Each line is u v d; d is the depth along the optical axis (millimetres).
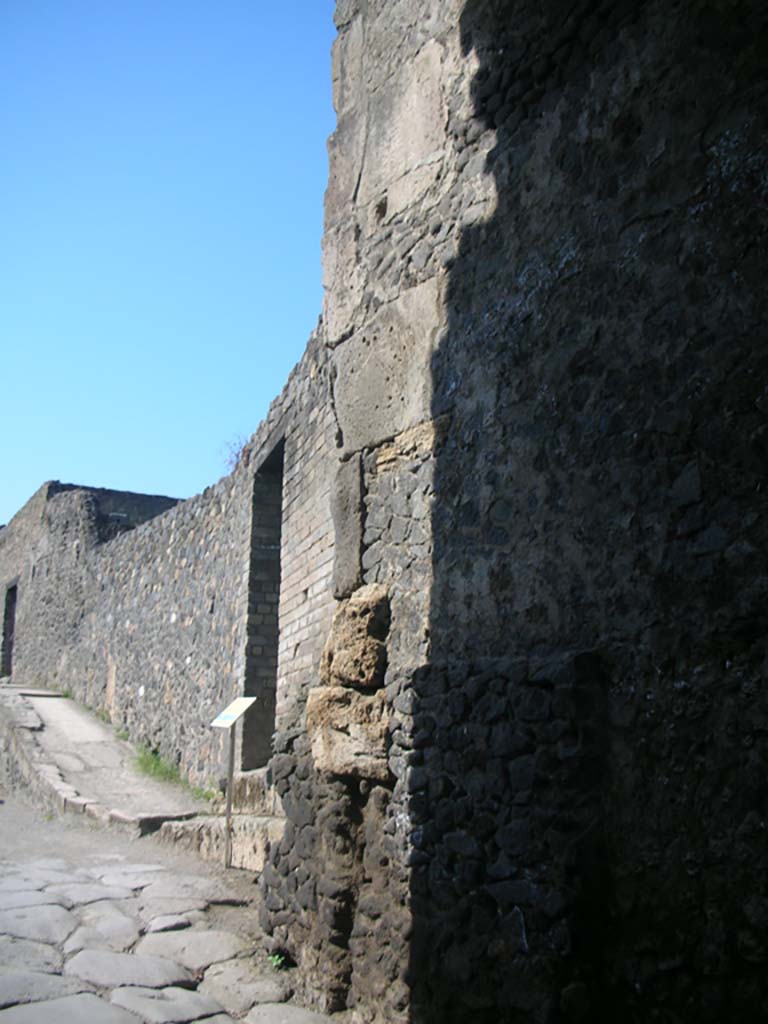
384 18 5035
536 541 3613
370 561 4570
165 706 12289
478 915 3496
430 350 4355
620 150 3484
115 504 20359
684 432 3102
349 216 5102
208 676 10914
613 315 3424
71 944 4828
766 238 2928
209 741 10531
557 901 3137
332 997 4160
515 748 3445
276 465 9742
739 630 2846
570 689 3215
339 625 4512
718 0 3182
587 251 3570
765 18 3025
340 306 5055
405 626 4262
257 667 9750
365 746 4242
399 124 4805
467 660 3848
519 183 3957
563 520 3506
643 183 3373
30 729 13438
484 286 4082
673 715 2988
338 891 4238
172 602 12680
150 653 13281
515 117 4035
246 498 10312
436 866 3750
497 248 4039
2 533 24281
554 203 3762
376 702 4281
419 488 4301
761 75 3018
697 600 2982
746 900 2695
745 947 2676
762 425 2867
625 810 3078
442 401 4230
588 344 3510
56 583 19156
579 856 3111
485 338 4023
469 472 4008
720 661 2885
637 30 3477
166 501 20812
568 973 3074
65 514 19250
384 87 4961
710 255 3096
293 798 4895
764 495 2840
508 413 3834
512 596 3689
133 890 6066
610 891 3084
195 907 5707
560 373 3611
